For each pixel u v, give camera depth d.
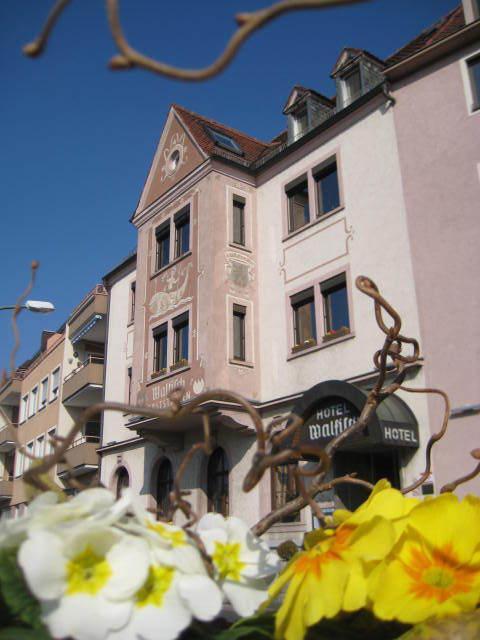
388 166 14.00
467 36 12.88
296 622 0.96
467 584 0.97
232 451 15.86
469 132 12.58
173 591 0.94
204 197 17.48
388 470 12.99
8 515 1.04
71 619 0.86
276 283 16.48
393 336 1.63
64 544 0.90
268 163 17.45
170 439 17.55
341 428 11.73
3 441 36.75
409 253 13.05
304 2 0.69
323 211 15.84
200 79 0.74
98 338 28.48
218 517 1.26
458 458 11.23
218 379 15.66
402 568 0.99
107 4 0.76
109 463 21.56
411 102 13.78
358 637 1.08
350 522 1.12
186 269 17.52
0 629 0.90
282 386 15.55
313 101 17.77
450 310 12.04
